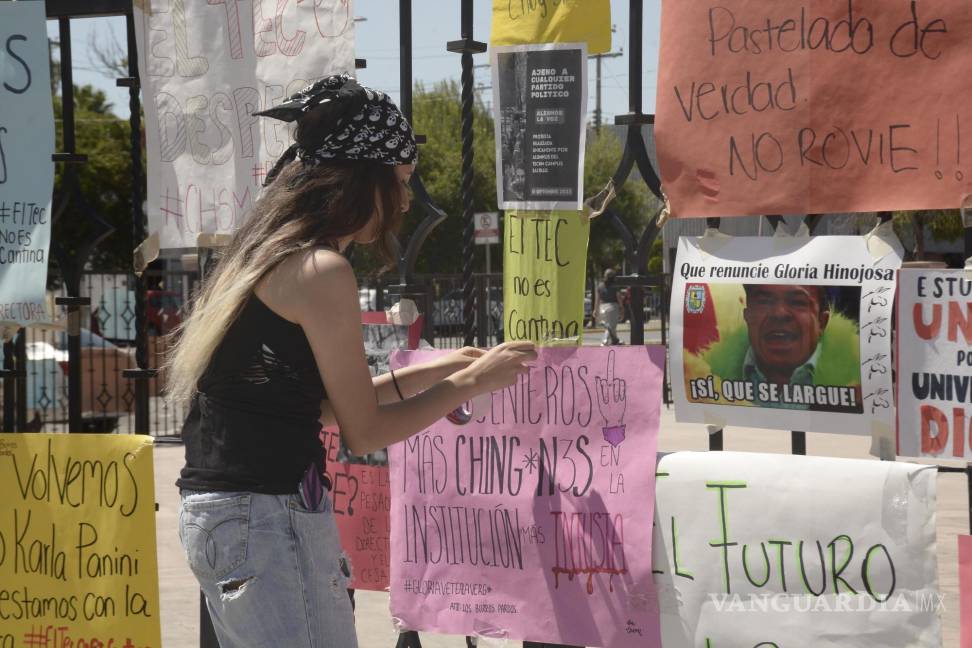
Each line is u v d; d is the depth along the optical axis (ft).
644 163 9.90
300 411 7.70
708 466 9.39
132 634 11.62
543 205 10.10
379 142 7.87
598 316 52.90
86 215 12.40
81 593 11.79
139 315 12.34
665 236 11.89
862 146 8.73
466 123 10.66
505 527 10.29
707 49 9.30
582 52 9.89
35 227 12.25
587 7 9.86
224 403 7.70
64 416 39.42
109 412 42.14
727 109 9.23
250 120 11.51
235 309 7.60
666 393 39.47
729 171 9.24
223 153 11.68
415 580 10.77
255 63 11.45
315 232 7.71
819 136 8.87
